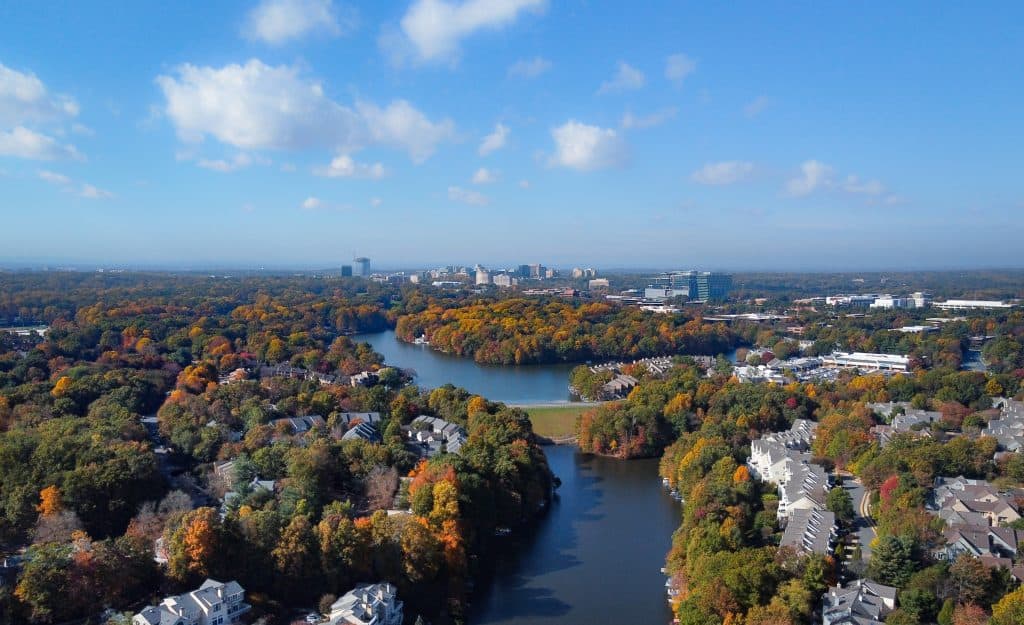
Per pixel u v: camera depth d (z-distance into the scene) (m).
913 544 152.75
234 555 155.00
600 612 159.62
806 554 155.62
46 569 136.38
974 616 128.88
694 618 139.38
